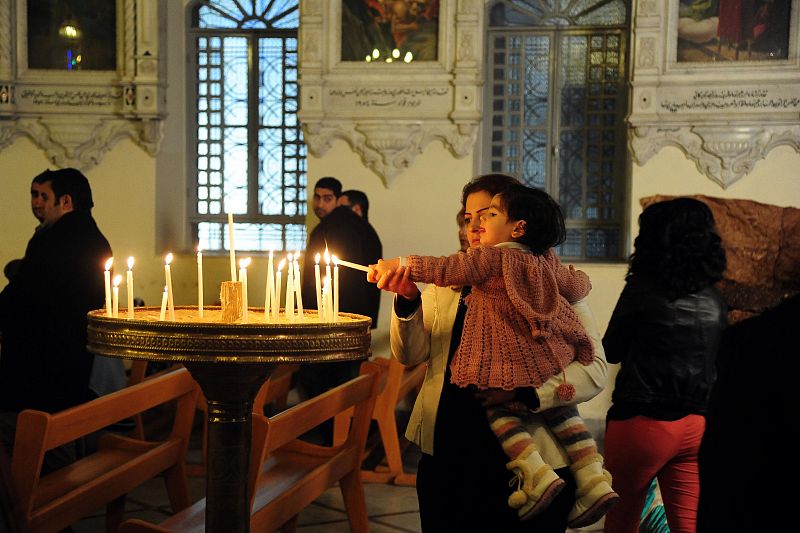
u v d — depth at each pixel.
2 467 2.98
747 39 8.10
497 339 2.81
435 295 3.07
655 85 8.18
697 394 3.49
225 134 9.56
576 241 9.02
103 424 3.59
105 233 8.90
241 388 2.89
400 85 8.48
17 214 8.82
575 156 8.99
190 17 9.45
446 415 2.95
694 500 3.55
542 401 2.83
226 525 2.93
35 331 4.75
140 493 5.81
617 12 8.85
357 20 8.53
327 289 2.92
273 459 4.35
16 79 8.75
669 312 3.48
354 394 4.29
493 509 2.86
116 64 8.80
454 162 8.49
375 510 5.58
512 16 9.02
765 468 1.88
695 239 3.54
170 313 2.88
